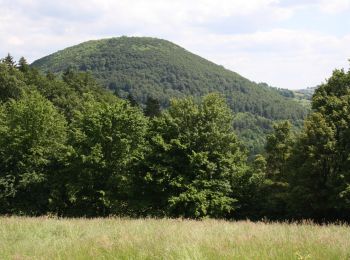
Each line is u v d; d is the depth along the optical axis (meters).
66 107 82.06
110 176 39.50
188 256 7.48
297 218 38.12
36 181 41.91
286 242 9.09
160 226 14.22
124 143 40.22
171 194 36.03
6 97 76.06
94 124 40.56
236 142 40.00
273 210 41.50
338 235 10.40
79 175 39.66
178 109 39.50
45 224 15.64
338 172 33.47
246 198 42.94
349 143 34.00
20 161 42.31
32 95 47.25
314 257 7.33
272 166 47.03
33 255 9.25
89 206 41.34
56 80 100.06
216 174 37.66
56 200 41.56
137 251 8.74
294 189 34.59
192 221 17.62
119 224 15.64
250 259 7.34
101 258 8.30
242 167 41.44
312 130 35.41
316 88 41.22
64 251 9.23
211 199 36.28
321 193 33.75
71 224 15.57
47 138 45.25
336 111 36.81
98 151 39.28
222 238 9.96
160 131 39.25
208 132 37.66
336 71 40.28
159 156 36.94
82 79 113.44
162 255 8.02
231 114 40.34
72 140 41.84
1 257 9.37
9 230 14.24
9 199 42.97
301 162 36.12
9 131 43.47
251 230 12.17
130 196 38.44
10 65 100.88
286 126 47.12
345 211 35.56
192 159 35.97
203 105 40.00
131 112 42.66
